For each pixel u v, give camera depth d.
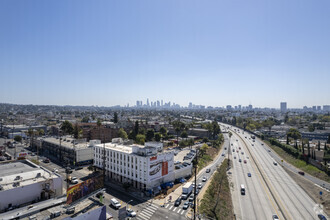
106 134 178.88
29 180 70.88
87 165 115.94
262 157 157.12
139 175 83.12
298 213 74.44
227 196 86.62
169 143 178.25
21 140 179.88
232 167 129.62
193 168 115.69
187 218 62.38
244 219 69.94
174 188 87.00
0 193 60.72
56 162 121.56
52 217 48.22
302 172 118.00
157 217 62.56
